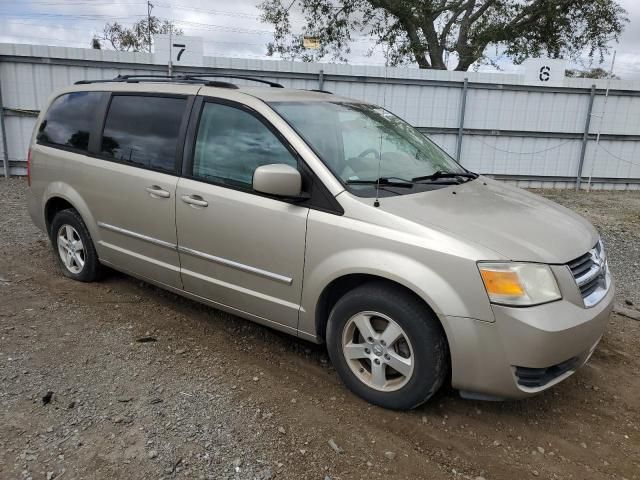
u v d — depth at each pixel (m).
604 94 12.70
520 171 13.06
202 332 4.23
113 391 3.34
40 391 3.29
